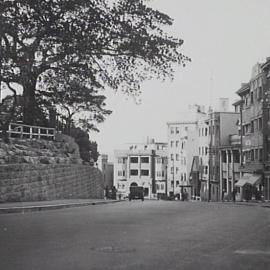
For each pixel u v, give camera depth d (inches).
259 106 2480.3
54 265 353.1
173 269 344.8
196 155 4333.2
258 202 2123.5
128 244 458.3
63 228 597.9
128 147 6230.3
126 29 1098.7
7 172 1037.2
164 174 5521.7
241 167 2723.9
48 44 1003.9
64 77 1421.0
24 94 1387.8
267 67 2368.4
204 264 367.6
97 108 2273.6
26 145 1438.2
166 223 677.9
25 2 861.2
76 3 896.9
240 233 574.2
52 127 1780.3
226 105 4124.0
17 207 882.1
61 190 1368.1
